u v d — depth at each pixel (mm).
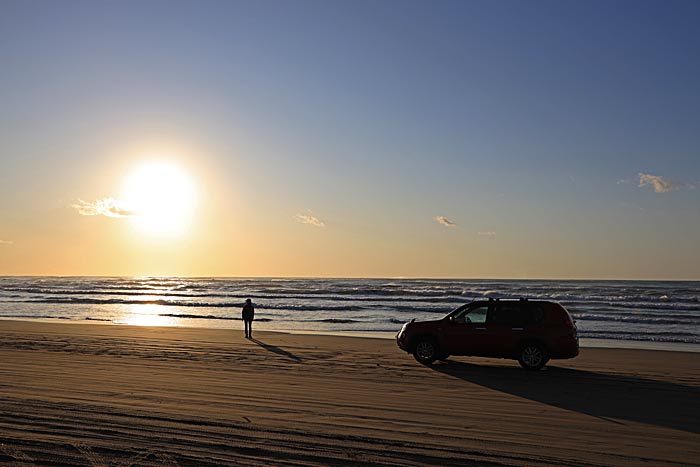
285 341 21797
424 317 38406
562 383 13195
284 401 10594
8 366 14922
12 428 8141
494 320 15789
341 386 12375
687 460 7117
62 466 6465
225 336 23438
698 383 13320
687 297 64375
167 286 110000
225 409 9750
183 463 6621
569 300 59188
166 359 16547
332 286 106812
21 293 79812
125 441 7508
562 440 8008
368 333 28016
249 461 6727
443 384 12883
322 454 7059
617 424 9086
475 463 6805
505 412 9914
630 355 19016
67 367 14773
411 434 8188
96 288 98750
